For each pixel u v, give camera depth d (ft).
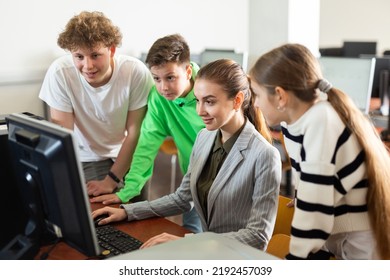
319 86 3.60
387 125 9.96
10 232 3.95
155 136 6.24
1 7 11.87
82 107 6.39
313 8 14.32
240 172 4.58
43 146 3.18
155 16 14.56
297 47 3.66
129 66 6.25
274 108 3.72
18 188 3.85
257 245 4.28
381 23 22.03
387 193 3.59
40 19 12.50
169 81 5.41
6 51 12.14
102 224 4.88
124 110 6.44
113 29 5.59
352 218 3.77
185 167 6.48
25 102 12.64
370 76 10.77
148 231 4.78
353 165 3.55
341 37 21.34
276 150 4.50
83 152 6.89
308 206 3.48
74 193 3.15
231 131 4.68
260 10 14.47
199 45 15.75
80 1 13.07
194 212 6.57
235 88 4.46
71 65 6.14
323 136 3.45
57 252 4.18
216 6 15.87
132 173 6.00
